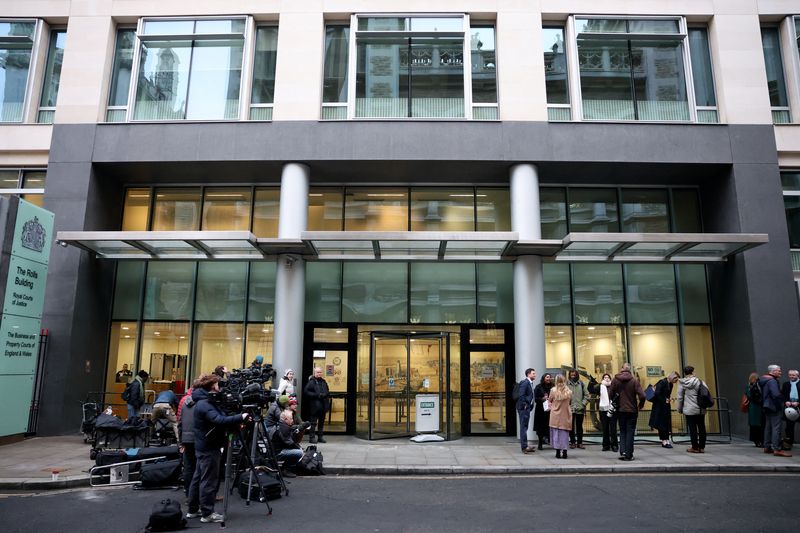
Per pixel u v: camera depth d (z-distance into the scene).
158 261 15.59
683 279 15.37
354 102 14.98
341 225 15.64
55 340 13.81
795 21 15.40
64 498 7.98
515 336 14.20
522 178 14.48
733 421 14.09
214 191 15.99
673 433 14.52
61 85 15.02
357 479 9.38
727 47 15.09
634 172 15.07
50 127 15.18
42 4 15.66
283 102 14.71
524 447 11.60
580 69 15.29
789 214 14.84
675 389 14.82
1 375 11.52
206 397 6.96
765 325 13.66
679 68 15.37
